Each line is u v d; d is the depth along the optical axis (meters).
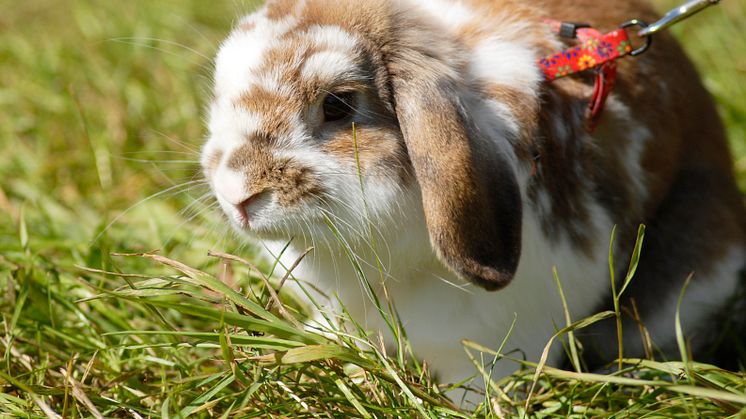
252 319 4.19
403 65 4.53
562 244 4.89
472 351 4.95
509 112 4.65
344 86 4.52
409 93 4.48
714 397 3.81
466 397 4.97
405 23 4.65
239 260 4.49
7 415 4.28
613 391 4.66
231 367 4.14
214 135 4.75
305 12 4.71
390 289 4.94
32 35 9.39
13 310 5.23
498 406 4.27
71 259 5.93
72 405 4.29
